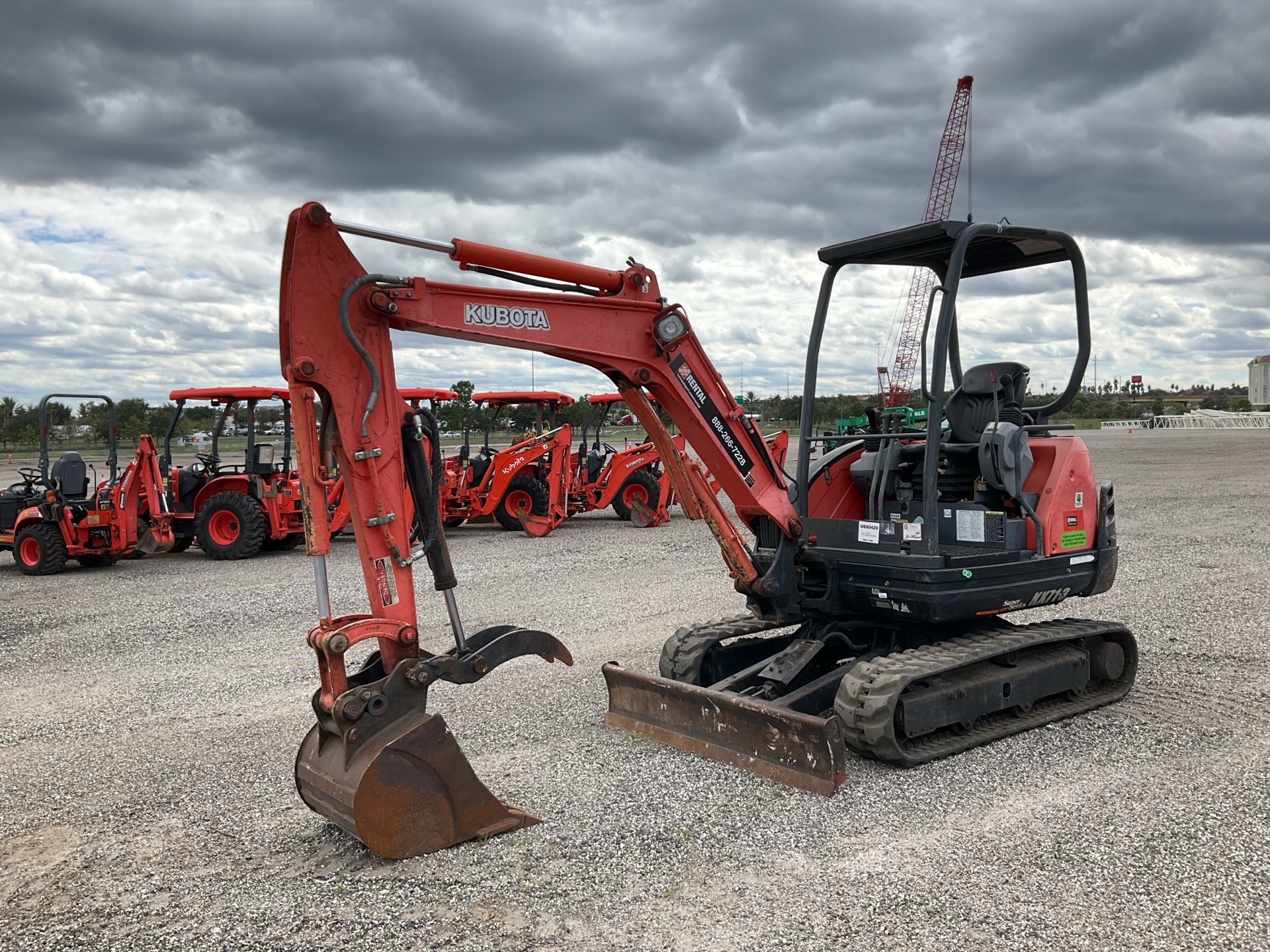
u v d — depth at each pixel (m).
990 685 5.37
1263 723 5.64
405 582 4.18
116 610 9.91
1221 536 13.27
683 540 14.45
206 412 14.23
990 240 5.66
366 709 3.94
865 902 3.55
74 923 3.56
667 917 3.48
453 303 4.36
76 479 12.94
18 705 6.50
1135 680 6.49
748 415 5.52
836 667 5.73
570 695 6.43
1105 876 3.73
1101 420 83.25
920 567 5.08
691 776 4.88
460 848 4.09
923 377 5.21
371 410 4.08
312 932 3.44
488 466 16.38
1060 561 5.74
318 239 3.96
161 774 5.16
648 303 5.04
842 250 5.76
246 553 13.38
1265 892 3.58
